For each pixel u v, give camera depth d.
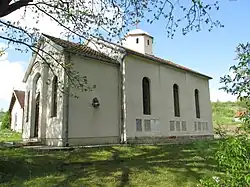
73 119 14.67
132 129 17.36
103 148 13.84
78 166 9.44
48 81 16.23
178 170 8.79
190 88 24.47
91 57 16.08
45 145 15.19
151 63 20.22
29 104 18.61
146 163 10.06
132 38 25.06
